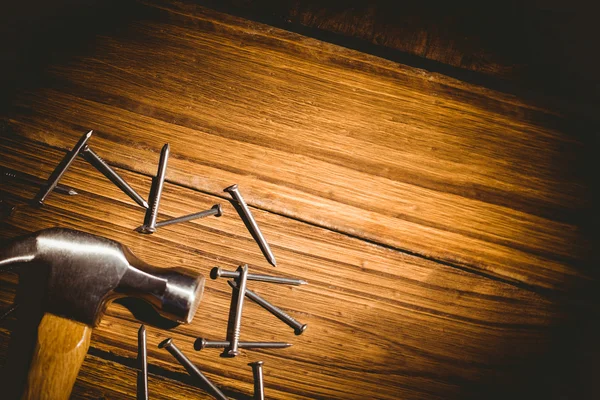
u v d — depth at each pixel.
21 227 0.29
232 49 0.31
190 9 0.31
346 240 0.30
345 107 0.31
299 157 0.30
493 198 0.30
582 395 0.29
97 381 0.28
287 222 0.29
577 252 0.30
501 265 0.30
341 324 0.29
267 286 0.29
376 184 0.30
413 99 0.31
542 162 0.31
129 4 0.31
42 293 0.25
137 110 0.30
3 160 0.29
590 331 0.30
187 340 0.29
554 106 0.32
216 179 0.29
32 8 0.31
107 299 0.25
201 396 0.29
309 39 0.31
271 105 0.31
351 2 0.32
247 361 0.29
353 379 0.29
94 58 0.30
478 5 0.33
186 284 0.25
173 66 0.31
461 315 0.30
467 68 0.32
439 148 0.31
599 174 0.31
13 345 0.26
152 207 0.28
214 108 0.30
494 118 0.31
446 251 0.30
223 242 0.29
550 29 0.33
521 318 0.30
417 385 0.29
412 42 0.32
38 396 0.25
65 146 0.29
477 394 0.29
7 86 0.30
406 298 0.29
